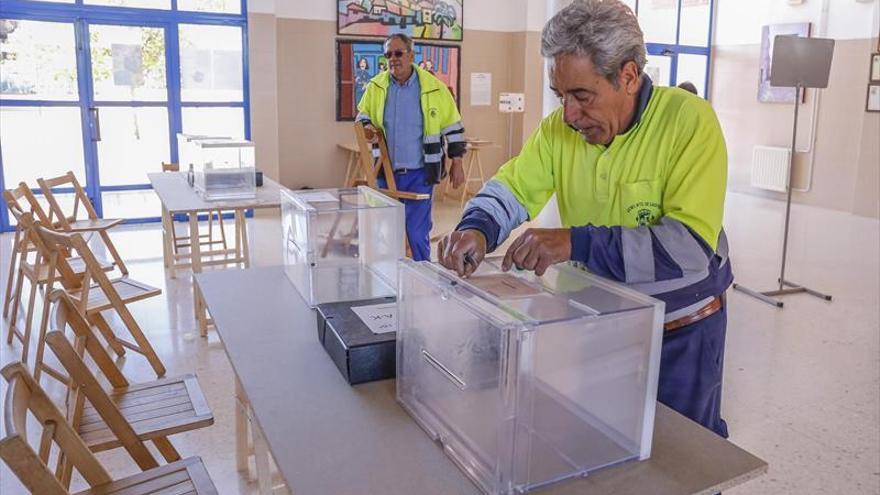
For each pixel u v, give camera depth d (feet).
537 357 3.31
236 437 7.97
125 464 8.32
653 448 3.83
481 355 3.42
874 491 8.09
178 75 22.57
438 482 3.46
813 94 26.68
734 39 29.96
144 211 22.94
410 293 4.06
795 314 14.34
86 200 15.67
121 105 22.11
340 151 25.68
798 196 27.63
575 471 3.53
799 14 27.07
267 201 13.33
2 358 11.46
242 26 23.04
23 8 20.42
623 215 4.77
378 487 3.40
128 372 10.88
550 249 4.11
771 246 20.63
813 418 9.82
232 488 7.79
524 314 3.41
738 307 14.74
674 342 4.87
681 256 4.14
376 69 25.62
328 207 5.97
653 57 29.76
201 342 12.16
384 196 6.45
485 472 3.41
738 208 26.68
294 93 24.70
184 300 14.46
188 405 6.95
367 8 25.09
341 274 5.99
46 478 4.14
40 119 21.31
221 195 13.66
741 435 9.32
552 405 3.41
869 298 15.51
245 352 5.02
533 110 27.86
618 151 4.70
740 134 30.01
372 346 4.52
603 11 4.06
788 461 8.70
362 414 4.14
